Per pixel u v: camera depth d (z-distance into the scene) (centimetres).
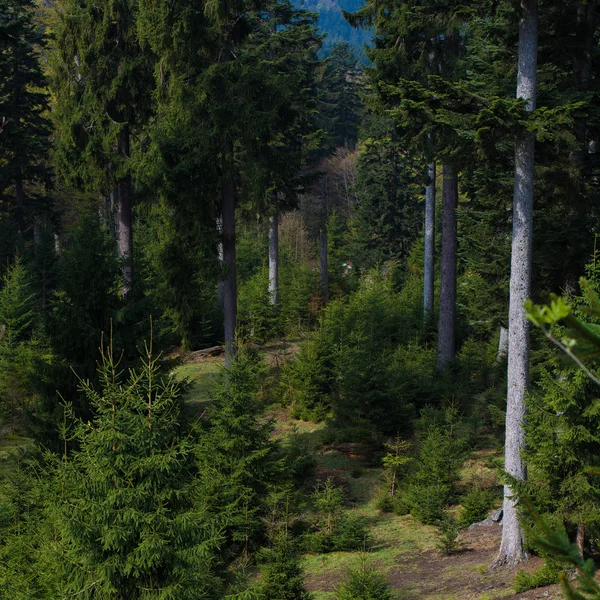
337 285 4547
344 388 2234
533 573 1213
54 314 1555
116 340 1529
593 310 158
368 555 1515
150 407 891
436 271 4503
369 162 5012
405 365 2536
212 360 3094
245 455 1592
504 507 1319
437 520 1616
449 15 1521
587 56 1530
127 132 2433
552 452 1145
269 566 1235
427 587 1271
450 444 1806
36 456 1446
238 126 1922
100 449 858
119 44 2283
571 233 1461
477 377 2462
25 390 2303
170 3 1933
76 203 4562
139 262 1806
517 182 1295
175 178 1933
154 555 803
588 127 1574
